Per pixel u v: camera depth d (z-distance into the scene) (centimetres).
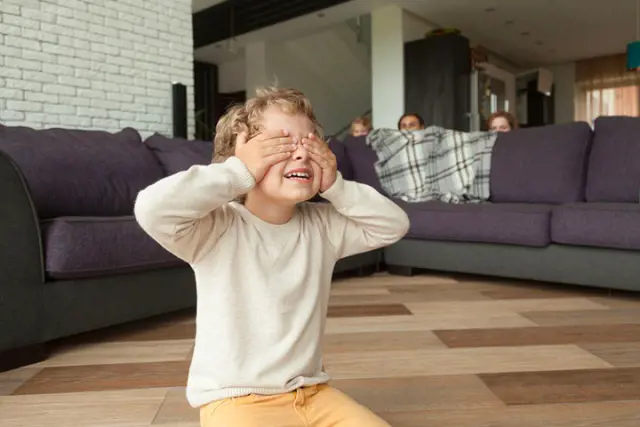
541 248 253
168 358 162
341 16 638
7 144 201
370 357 159
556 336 179
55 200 204
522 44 787
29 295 156
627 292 249
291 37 716
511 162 308
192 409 123
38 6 331
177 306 205
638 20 670
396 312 215
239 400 76
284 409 77
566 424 112
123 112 380
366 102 857
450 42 598
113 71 373
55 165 209
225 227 79
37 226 158
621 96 861
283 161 75
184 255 77
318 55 780
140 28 388
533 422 113
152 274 195
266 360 77
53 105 341
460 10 627
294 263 81
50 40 338
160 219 70
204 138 721
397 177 328
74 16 349
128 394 133
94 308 174
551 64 925
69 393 134
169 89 409
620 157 276
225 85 873
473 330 188
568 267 245
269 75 727
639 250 225
